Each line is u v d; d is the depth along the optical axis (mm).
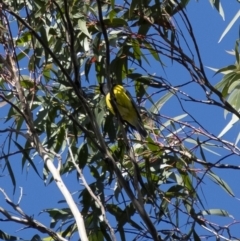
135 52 10172
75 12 10016
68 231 10000
